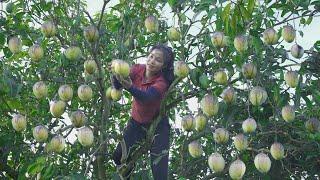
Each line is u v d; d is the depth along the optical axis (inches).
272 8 168.1
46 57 201.2
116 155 187.2
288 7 165.5
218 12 150.3
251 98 160.2
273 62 167.6
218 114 167.9
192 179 227.0
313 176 225.9
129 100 236.7
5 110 211.5
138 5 194.2
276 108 172.7
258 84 166.6
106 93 180.7
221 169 162.1
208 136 215.5
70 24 185.2
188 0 168.7
